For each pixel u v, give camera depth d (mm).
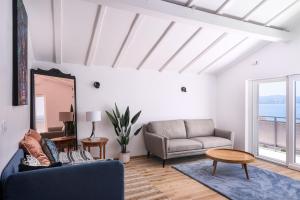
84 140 4012
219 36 4082
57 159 2764
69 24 3223
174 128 5008
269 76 4504
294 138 4113
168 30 3643
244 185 3211
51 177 1674
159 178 3555
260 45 4594
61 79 4031
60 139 3908
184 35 3881
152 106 5129
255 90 5027
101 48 3951
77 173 1771
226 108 5641
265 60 4594
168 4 2900
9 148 1825
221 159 3467
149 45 4055
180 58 4699
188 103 5598
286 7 3521
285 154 4594
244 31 3520
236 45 4461
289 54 4117
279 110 5094
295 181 3367
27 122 3115
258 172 3779
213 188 3105
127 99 4852
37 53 3850
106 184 1893
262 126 5602
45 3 2775
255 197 2820
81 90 4410
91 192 1831
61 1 2775
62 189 1715
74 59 4211
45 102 3709
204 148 4555
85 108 4441
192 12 3076
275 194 2904
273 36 3801
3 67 1647
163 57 4574
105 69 4625
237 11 3441
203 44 4258
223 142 4781
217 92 5938
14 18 1980
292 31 4039
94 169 1842
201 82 5781
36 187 1618
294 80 4125
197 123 5324
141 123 5000
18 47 2045
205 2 3164
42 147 2648
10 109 1885
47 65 4117
